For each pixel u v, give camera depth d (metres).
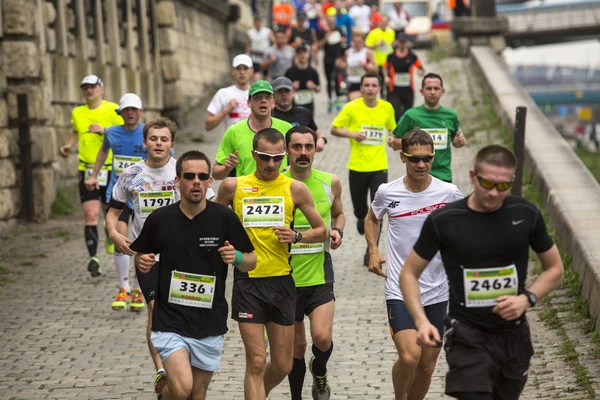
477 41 62.81
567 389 14.30
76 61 33.97
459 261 10.11
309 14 61.53
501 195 9.80
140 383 15.70
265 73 54.38
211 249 12.16
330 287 13.97
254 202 13.18
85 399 14.96
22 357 17.14
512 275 10.08
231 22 62.53
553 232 22.94
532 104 40.72
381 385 15.39
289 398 15.15
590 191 24.30
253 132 17.28
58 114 32.47
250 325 12.93
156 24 46.44
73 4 34.69
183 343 12.12
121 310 20.30
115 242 15.14
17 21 28.69
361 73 41.72
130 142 20.06
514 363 10.28
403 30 60.97
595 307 16.66
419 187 13.57
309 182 14.31
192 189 11.96
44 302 20.92
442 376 15.88
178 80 47.19
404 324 13.03
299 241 12.89
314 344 13.86
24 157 29.12
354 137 23.09
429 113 20.88
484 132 39.59
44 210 29.62
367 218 14.13
